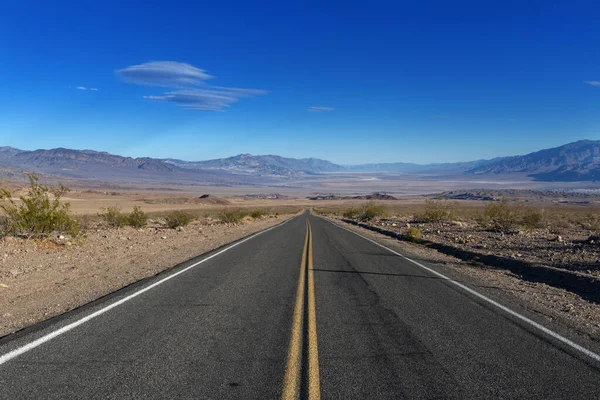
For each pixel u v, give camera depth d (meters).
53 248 14.65
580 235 22.12
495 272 12.40
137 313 7.03
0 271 10.41
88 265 11.88
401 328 6.43
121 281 9.86
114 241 17.91
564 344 5.82
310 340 5.80
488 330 6.40
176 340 5.71
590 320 7.22
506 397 4.22
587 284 10.01
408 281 10.38
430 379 4.60
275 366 4.87
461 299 8.52
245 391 4.23
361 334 6.11
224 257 14.24
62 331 6.01
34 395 4.09
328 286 9.58
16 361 4.91
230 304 7.77
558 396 4.26
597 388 4.46
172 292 8.67
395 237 24.66
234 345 5.55
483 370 4.87
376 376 4.65
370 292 9.01
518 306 8.02
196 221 39.09
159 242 18.42
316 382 4.46
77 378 4.48
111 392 4.17
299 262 13.32
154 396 4.11
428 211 36.56
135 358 5.05
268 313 7.18
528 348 5.64
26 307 7.39
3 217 17.33
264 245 18.42
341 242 20.48
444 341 5.86
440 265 13.36
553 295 9.28
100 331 6.04
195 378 4.51
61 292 8.60
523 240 19.70
